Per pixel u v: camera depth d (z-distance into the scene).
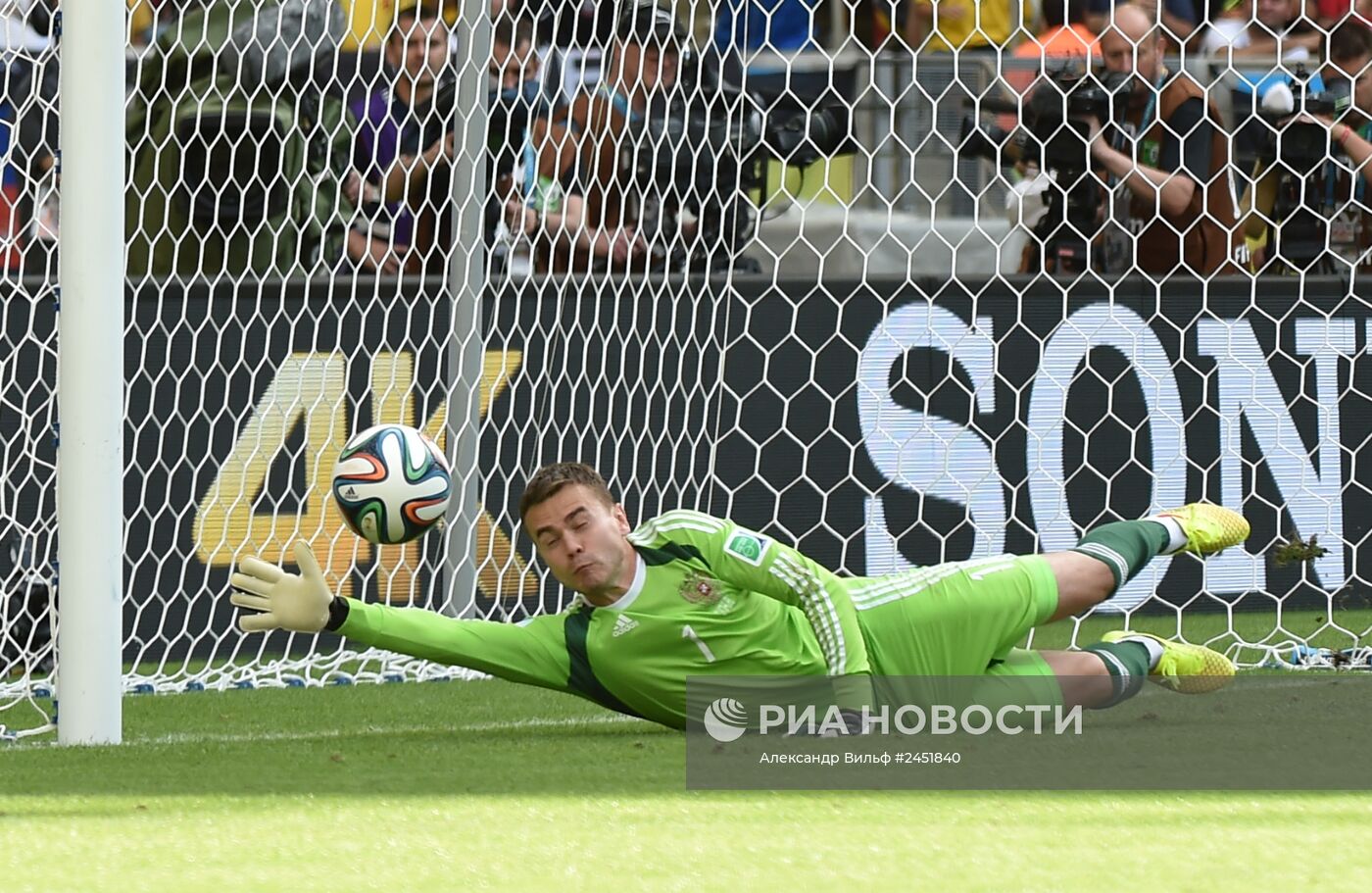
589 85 23.80
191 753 12.81
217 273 22.42
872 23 25.11
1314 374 22.16
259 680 18.23
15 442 20.77
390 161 23.20
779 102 24.06
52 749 13.23
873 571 22.02
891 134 24.17
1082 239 23.88
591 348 21.78
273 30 23.11
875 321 22.16
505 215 23.05
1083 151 23.77
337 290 21.45
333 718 15.55
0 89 23.52
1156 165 23.70
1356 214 23.66
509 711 15.98
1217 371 22.12
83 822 9.80
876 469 22.08
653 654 13.40
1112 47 23.70
